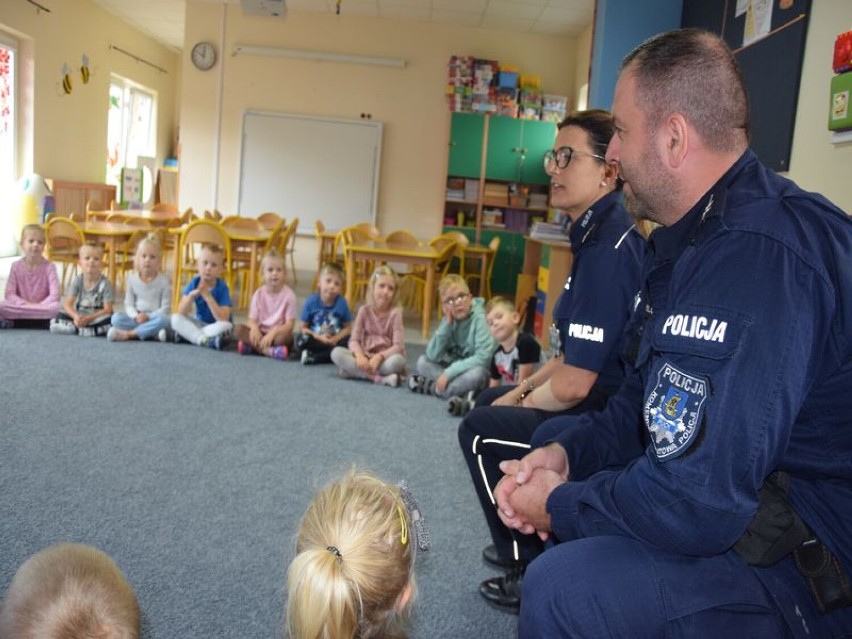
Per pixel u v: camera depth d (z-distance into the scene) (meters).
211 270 4.69
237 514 2.15
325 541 0.98
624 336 1.59
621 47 4.73
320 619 0.93
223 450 2.71
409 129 9.49
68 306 4.68
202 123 9.52
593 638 0.96
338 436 3.00
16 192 8.55
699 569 0.98
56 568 0.89
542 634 0.99
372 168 9.54
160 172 11.34
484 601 1.78
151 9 10.32
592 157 1.77
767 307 0.91
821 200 1.00
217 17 9.35
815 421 0.98
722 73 1.04
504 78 8.96
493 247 7.46
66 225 5.92
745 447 0.89
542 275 6.09
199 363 4.17
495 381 3.75
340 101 9.46
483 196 9.20
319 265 7.86
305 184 9.59
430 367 3.98
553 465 1.35
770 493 0.99
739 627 0.96
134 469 2.44
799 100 3.17
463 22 9.12
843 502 0.99
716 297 0.94
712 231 1.00
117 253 6.93
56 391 3.32
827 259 0.94
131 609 0.91
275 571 1.83
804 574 0.98
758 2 3.59
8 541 1.86
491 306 3.59
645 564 0.98
